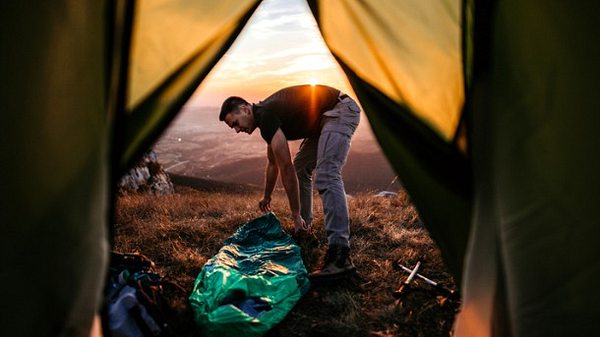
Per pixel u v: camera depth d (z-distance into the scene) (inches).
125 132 65.4
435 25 67.6
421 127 75.0
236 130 113.2
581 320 48.3
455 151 71.5
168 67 66.1
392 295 99.0
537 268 50.1
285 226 140.2
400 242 130.6
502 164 52.8
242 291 90.4
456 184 72.6
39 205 48.6
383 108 79.9
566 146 47.8
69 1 49.0
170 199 219.1
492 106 54.1
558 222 48.8
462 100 67.7
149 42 64.6
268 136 109.6
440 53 69.0
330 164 107.3
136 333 77.0
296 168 126.0
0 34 46.1
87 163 50.4
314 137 120.3
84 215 50.8
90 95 50.4
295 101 111.0
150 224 150.5
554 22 47.9
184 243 131.4
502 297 57.2
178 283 105.1
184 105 69.3
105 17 52.4
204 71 69.2
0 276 47.8
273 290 94.7
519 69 50.6
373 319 89.9
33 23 47.2
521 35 50.3
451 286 103.9
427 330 86.5
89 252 52.0
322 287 102.7
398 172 81.2
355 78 79.9
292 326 87.9
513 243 51.8
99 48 51.2
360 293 100.8
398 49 73.2
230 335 81.4
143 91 65.6
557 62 48.0
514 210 51.8
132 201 199.2
